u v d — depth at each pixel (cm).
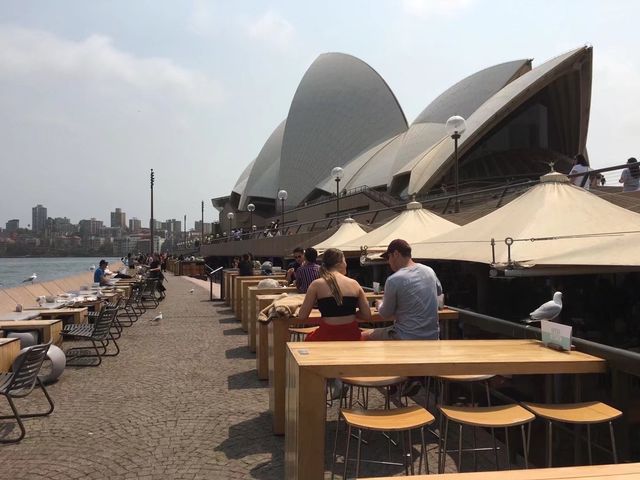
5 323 778
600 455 344
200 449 449
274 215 6506
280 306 493
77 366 805
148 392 644
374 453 435
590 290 802
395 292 463
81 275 2084
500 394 446
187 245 10562
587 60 3167
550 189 648
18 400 612
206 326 1274
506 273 523
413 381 507
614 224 571
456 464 412
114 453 441
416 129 4384
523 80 3325
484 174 3762
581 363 329
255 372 754
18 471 403
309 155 5444
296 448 315
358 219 2662
